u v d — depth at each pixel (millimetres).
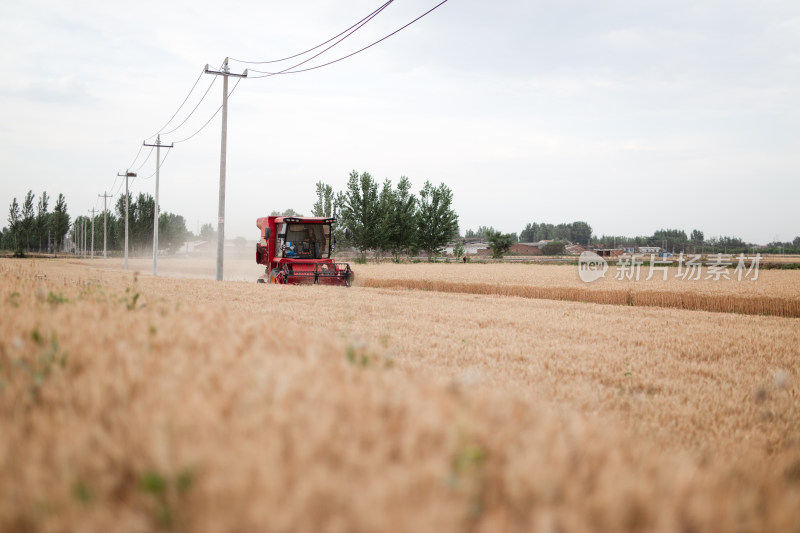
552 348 10375
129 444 1903
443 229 76250
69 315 4023
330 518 1538
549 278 32219
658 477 2049
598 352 10125
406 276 34312
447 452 1869
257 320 4906
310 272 25531
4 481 1695
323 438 1881
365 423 2045
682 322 15117
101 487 1705
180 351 3016
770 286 25078
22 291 5777
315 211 74750
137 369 2602
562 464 1916
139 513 1610
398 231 73250
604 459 2084
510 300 21656
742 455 4871
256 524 1488
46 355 2740
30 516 1577
